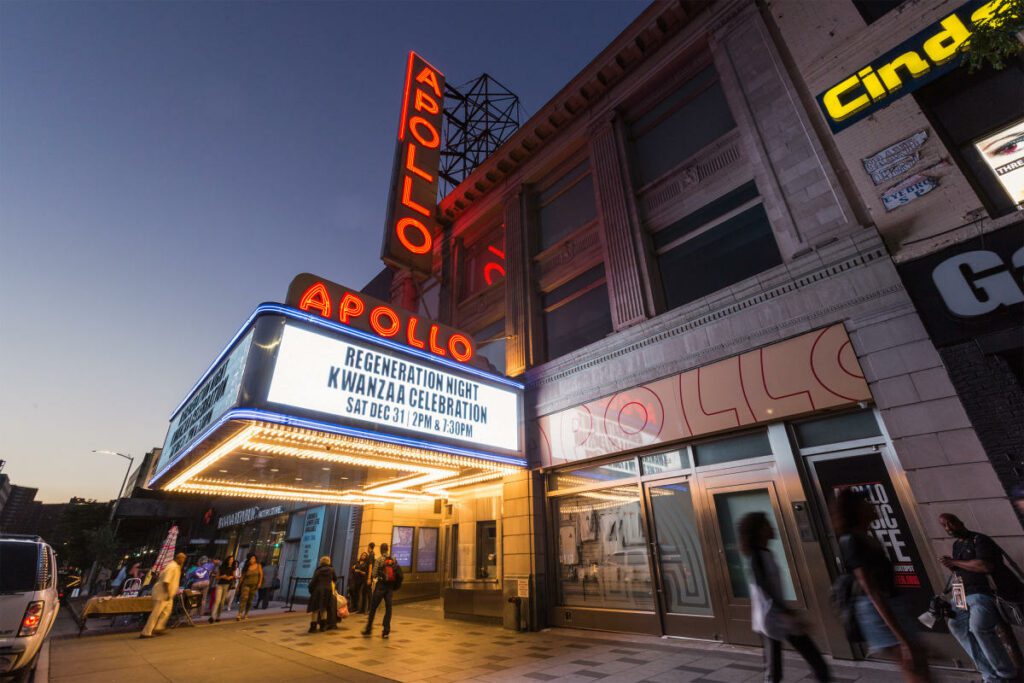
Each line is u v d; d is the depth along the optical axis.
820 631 6.84
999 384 6.00
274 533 23.62
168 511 39.62
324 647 8.91
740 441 8.52
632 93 13.30
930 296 6.80
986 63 7.51
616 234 12.09
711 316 9.18
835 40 9.23
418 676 6.71
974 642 4.77
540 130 15.30
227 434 8.00
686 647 7.82
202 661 7.82
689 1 12.20
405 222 15.53
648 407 9.68
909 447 6.46
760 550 4.56
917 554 6.34
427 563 17.31
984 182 7.14
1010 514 5.55
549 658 7.59
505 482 11.88
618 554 9.78
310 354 8.25
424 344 10.47
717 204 10.67
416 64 18.00
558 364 11.80
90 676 6.92
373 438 8.67
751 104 10.27
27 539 7.38
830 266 7.88
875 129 8.20
